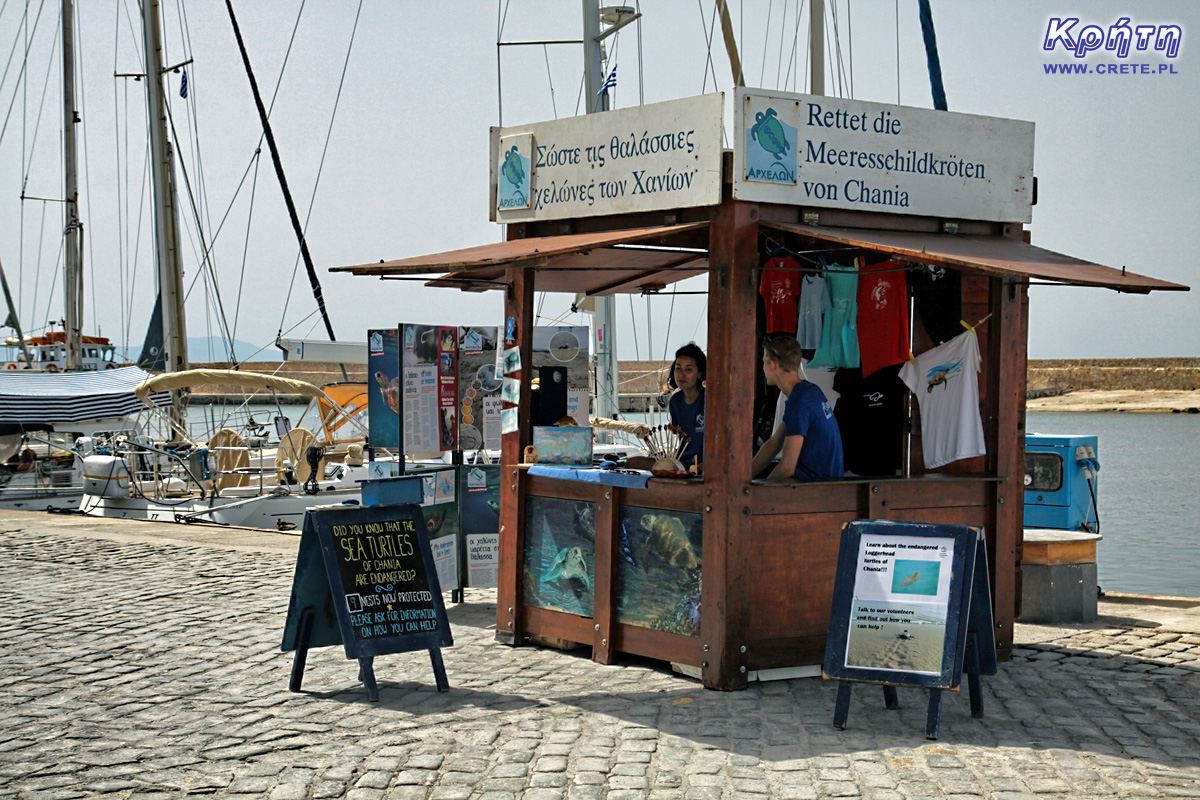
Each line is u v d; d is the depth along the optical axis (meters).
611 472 6.43
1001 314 6.44
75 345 34.84
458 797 4.29
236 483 19.33
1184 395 111.31
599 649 6.50
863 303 6.58
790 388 6.22
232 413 26.28
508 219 6.96
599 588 6.51
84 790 4.39
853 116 6.11
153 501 17.78
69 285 34.91
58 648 6.91
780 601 5.98
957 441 6.57
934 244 5.93
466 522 8.77
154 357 26.72
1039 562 7.71
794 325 6.95
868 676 5.11
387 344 8.77
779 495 5.94
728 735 5.05
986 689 5.85
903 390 7.25
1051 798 4.21
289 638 5.89
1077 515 9.06
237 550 11.53
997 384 6.47
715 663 5.86
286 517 17.44
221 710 5.54
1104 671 6.21
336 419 21.72
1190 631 7.30
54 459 24.03
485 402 8.98
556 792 4.32
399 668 6.42
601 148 6.41
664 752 4.80
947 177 6.45
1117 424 80.94
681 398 7.45
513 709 5.52
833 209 6.12
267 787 4.41
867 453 7.39
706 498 5.92
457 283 7.44
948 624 5.06
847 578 5.26
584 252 5.94
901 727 5.17
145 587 9.18
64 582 9.45
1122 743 4.91
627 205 6.27
